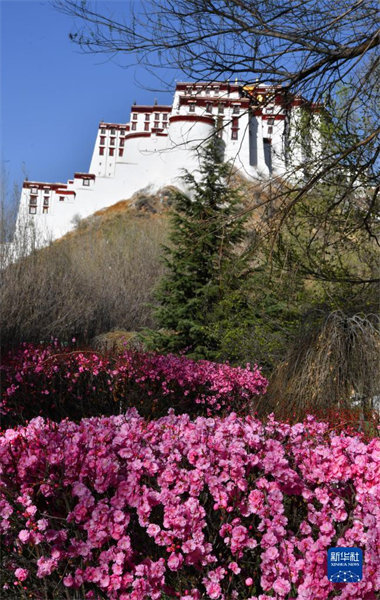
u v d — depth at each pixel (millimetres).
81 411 6242
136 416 3109
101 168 64375
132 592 2311
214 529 2566
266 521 2439
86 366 6395
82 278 17859
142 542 2582
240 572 2518
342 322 6137
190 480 2516
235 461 2529
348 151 4832
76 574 2375
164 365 6777
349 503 2619
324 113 5781
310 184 5102
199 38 4629
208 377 6816
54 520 2535
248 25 4539
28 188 63094
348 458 2705
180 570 2498
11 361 6652
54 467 2592
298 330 6785
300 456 2762
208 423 2963
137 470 2570
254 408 6223
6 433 2678
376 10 4375
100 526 2400
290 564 2400
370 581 2365
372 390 5766
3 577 2557
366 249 7227
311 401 5805
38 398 6148
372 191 6406
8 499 2549
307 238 6914
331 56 4762
